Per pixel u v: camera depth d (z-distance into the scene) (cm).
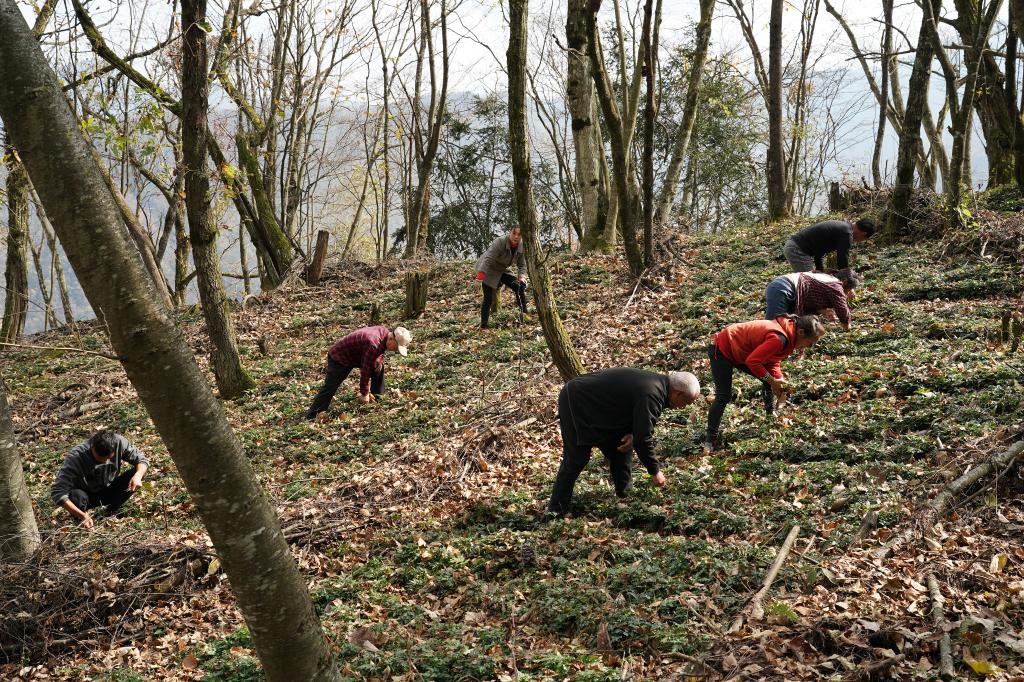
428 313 1614
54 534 773
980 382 792
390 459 934
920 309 1066
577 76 1855
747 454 772
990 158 1786
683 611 530
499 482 833
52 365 1648
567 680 478
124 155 1911
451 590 641
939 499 595
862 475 675
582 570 609
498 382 1130
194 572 719
